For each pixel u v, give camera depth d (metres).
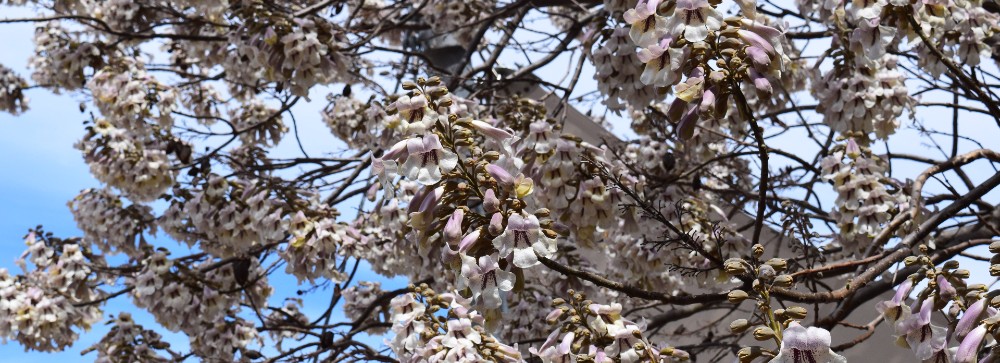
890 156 6.34
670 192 6.29
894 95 5.39
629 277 6.54
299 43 6.70
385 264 7.81
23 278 8.66
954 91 6.14
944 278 3.22
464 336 3.99
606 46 5.29
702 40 3.32
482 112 7.54
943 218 4.64
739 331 3.10
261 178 7.60
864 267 5.22
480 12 9.05
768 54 3.45
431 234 3.52
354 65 8.26
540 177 5.00
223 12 7.71
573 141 4.98
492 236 3.41
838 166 5.38
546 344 3.90
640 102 5.33
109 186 7.91
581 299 3.86
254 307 7.86
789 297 3.89
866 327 4.50
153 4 9.32
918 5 4.55
